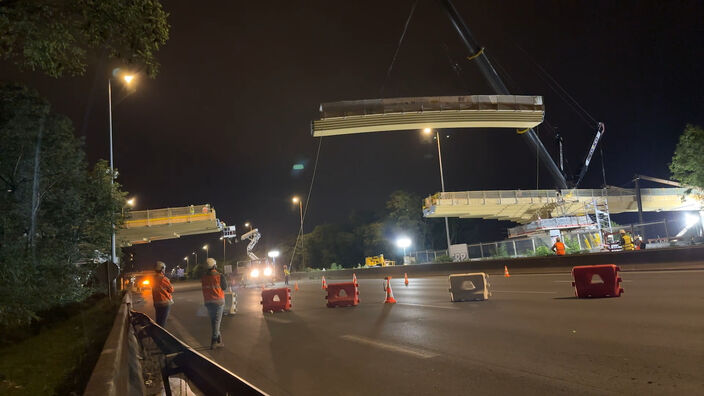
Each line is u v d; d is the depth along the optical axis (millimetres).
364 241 69500
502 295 16250
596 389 5586
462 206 46688
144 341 9289
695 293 12500
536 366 6805
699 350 6832
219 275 10734
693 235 34344
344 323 12938
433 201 47281
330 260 73188
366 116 18203
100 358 4363
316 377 7391
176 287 72750
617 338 8023
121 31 8039
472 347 8430
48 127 16609
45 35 7852
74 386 4727
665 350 6988
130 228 46281
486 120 18859
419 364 7586
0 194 15391
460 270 33312
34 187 16141
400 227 64625
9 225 14633
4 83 15125
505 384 6129
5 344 7535
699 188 34781
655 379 5738
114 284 21781
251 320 15641
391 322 12289
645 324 8969
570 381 5984
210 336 12719
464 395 5852
